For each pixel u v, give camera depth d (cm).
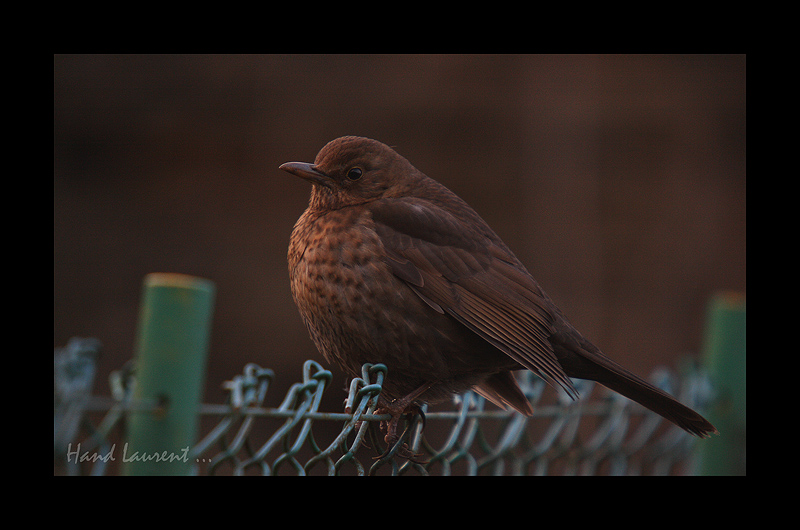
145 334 418
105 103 1219
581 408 659
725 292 1323
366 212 593
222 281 1220
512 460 619
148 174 1227
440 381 583
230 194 1241
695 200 1338
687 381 774
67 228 1191
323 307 571
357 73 1279
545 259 1303
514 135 1318
